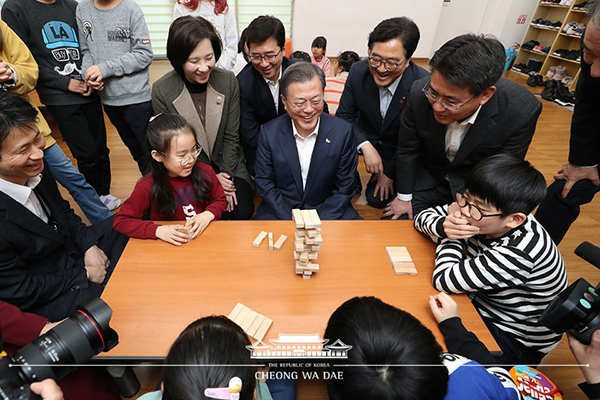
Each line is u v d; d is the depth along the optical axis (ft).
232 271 3.25
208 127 5.95
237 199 6.14
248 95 6.33
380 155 6.89
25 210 3.48
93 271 4.03
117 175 8.09
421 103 4.51
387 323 1.72
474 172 2.96
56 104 5.83
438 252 3.39
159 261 3.36
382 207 7.23
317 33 15.12
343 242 3.65
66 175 5.61
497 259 2.94
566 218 4.84
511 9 15.99
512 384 2.42
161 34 12.60
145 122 6.70
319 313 2.86
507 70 17.26
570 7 14.14
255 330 2.65
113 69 5.90
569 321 2.35
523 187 2.75
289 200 5.33
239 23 14.11
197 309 2.88
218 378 1.58
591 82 3.74
